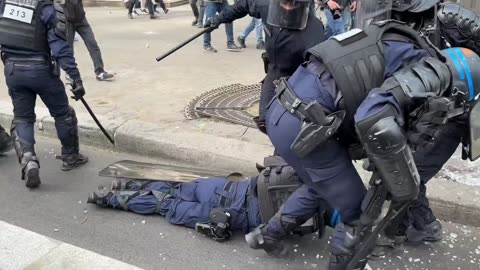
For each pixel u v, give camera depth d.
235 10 3.51
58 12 3.51
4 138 4.29
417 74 1.94
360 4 2.52
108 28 10.23
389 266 2.84
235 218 3.05
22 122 3.80
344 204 2.31
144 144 4.36
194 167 4.11
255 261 2.91
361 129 1.94
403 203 2.23
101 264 2.65
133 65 7.02
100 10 13.48
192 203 3.22
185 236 3.16
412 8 2.38
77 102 5.38
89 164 4.26
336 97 2.11
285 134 2.25
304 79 2.22
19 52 3.57
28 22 3.47
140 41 8.75
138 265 2.89
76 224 3.31
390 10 2.42
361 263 2.43
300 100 2.17
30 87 3.68
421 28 2.42
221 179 3.26
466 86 1.97
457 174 3.57
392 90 1.94
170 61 7.20
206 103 5.29
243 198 3.06
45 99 3.82
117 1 14.09
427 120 1.98
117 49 8.10
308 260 2.91
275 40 3.26
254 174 3.90
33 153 3.77
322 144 2.20
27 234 2.91
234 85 5.94
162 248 3.05
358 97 2.08
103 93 5.73
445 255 2.94
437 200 3.30
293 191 2.86
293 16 3.08
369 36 2.14
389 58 2.08
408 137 2.05
